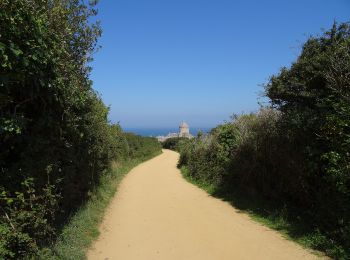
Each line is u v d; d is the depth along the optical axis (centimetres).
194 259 702
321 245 761
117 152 2228
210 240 829
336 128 816
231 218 1060
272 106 1090
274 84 1020
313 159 909
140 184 1872
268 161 1195
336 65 852
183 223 995
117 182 1792
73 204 968
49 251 598
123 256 715
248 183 1366
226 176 1576
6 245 495
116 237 851
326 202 857
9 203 520
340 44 898
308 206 967
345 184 774
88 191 1121
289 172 1041
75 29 873
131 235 870
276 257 711
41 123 652
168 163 3703
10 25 497
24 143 616
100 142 1299
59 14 727
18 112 598
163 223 995
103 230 902
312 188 933
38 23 545
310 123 892
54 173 708
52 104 695
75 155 914
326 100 870
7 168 577
